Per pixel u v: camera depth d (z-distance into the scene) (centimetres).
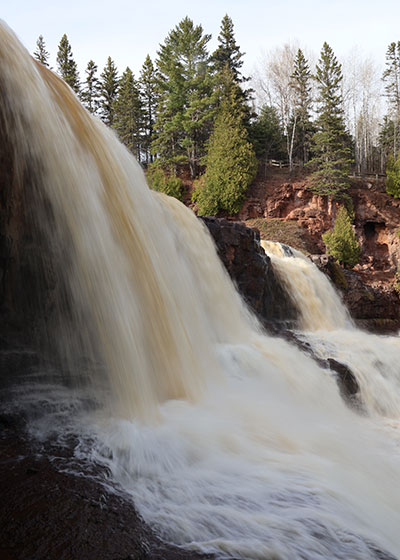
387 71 7638
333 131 5344
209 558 346
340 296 2377
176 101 5778
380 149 8219
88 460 484
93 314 700
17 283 630
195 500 433
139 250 857
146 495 432
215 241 1434
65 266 688
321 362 1195
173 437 570
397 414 1137
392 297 2898
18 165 612
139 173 1036
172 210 1276
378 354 1403
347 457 640
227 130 4775
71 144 746
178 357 827
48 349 677
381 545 399
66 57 6762
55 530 354
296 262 2208
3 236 595
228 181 4631
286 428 702
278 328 1557
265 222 4484
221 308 1260
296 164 5984
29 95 662
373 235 4794
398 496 539
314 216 4522
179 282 1020
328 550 376
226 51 6769
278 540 379
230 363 990
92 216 740
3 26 667
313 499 459
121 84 6550
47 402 624
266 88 8262
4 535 343
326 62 5800
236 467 520
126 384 682
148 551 346
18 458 475
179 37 5900
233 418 694
